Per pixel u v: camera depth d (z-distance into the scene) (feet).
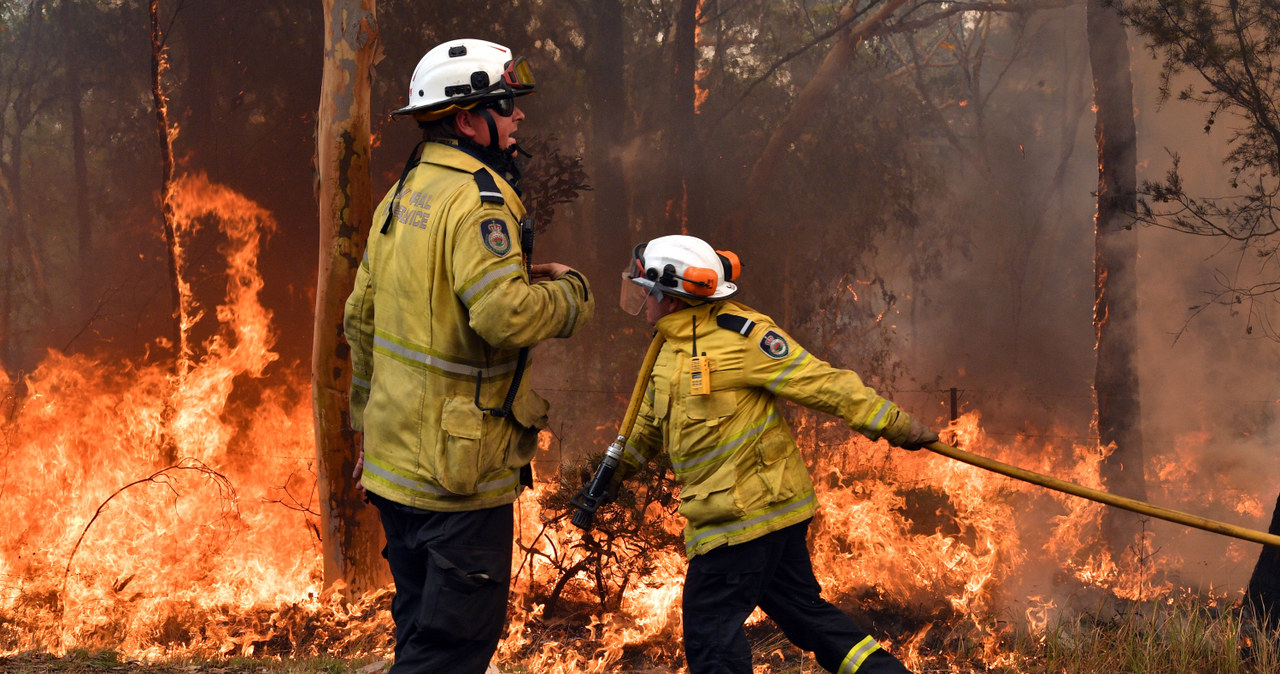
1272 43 26.11
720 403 10.16
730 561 10.21
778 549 10.36
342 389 23.30
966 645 19.72
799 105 63.31
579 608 22.80
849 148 73.51
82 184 71.36
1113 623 19.85
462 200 7.64
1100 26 32.01
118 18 71.36
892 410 9.93
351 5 22.47
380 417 7.86
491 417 7.69
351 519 23.44
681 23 66.54
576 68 69.15
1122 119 31.73
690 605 10.47
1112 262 31.71
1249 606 19.24
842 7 70.23
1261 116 26.14
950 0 69.77
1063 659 17.95
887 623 21.34
